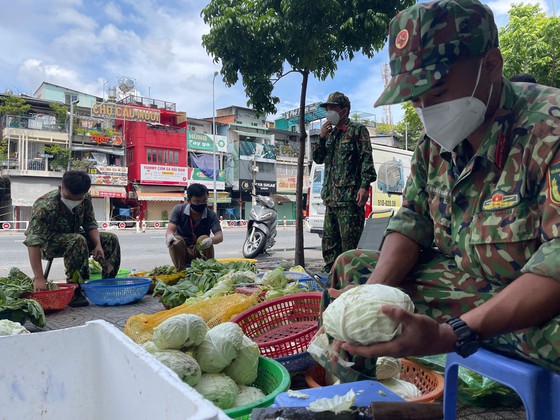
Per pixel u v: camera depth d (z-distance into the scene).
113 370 1.11
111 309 4.33
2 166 27.97
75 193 4.36
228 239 16.45
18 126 27.97
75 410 1.20
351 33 5.97
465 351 1.17
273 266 7.37
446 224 1.67
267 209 9.53
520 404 2.06
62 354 1.19
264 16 5.87
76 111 30.80
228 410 1.62
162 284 4.05
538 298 1.15
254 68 6.30
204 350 1.92
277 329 2.76
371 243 4.73
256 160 37.78
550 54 11.40
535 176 1.33
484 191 1.48
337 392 1.67
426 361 2.29
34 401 1.15
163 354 1.82
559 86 11.34
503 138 1.42
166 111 34.59
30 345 1.15
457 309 1.64
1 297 3.38
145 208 33.22
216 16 6.47
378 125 39.97
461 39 1.35
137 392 0.96
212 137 35.97
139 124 32.19
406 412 1.47
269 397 1.71
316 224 10.74
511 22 11.91
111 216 31.92
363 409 1.52
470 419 1.95
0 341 1.12
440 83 1.36
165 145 33.16
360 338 1.21
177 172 33.69
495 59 1.41
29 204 27.72
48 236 4.46
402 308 1.23
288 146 41.56
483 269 1.52
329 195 4.73
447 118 1.44
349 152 4.52
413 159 1.85
